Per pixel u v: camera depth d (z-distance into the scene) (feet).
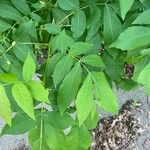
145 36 1.36
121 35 1.36
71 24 1.61
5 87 1.44
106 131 3.29
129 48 1.36
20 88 1.26
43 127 1.55
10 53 1.58
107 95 1.42
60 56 1.54
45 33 1.79
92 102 1.41
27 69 1.33
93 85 1.43
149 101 3.38
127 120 3.32
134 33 1.36
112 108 1.43
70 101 1.49
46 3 1.78
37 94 1.31
